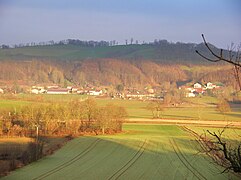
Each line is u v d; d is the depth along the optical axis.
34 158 48.53
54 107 77.50
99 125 80.69
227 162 7.55
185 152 56.28
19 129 72.38
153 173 41.47
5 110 78.44
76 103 82.00
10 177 37.84
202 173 39.62
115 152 58.28
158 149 60.16
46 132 74.62
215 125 76.75
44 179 37.47
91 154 56.09
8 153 48.56
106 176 39.81
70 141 67.81
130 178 38.75
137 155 55.41
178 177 38.62
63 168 44.19
